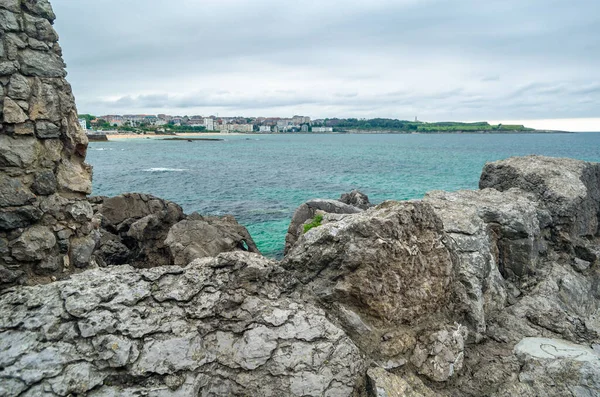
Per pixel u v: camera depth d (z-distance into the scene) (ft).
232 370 18.42
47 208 24.47
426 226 23.35
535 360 22.50
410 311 21.99
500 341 24.72
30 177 23.98
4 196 22.86
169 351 17.54
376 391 18.69
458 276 25.08
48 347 16.70
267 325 19.48
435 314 23.39
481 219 29.78
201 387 17.42
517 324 26.50
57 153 25.38
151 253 56.80
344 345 19.74
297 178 181.98
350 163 259.60
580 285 32.71
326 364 18.97
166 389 16.67
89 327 17.38
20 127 23.66
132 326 17.78
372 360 20.43
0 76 23.06
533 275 31.89
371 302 21.02
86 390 15.96
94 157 306.55
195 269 20.57
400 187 152.87
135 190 146.00
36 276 23.93
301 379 18.35
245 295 20.33
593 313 32.60
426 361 21.11
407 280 21.89
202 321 19.04
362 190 145.28
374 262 20.90
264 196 132.57
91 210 26.84
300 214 56.70
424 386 20.27
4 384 15.53
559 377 21.43
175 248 51.88
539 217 35.04
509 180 40.63
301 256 23.15
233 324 19.40
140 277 19.81
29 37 24.20
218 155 341.82
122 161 274.16
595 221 42.47
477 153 351.67
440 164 248.52
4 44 23.17
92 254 29.37
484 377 21.75
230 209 110.22
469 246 26.84
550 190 37.24
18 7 23.79
